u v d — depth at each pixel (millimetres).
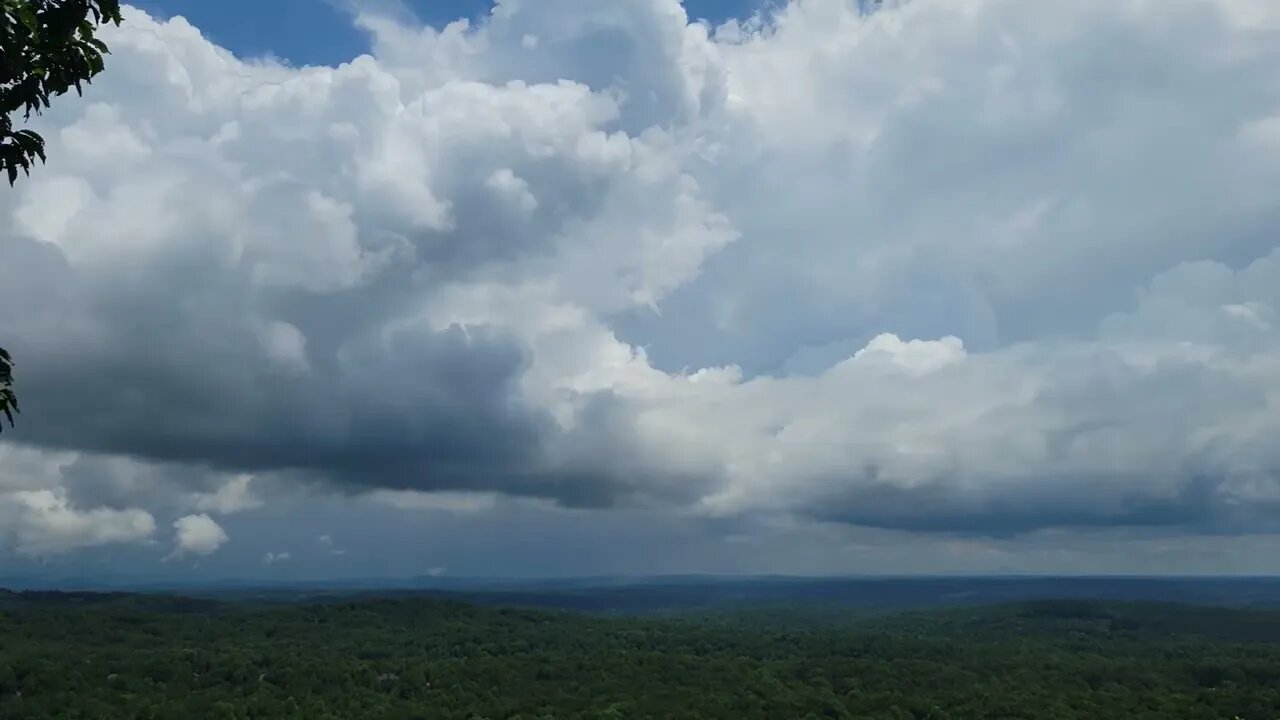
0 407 14570
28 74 14695
